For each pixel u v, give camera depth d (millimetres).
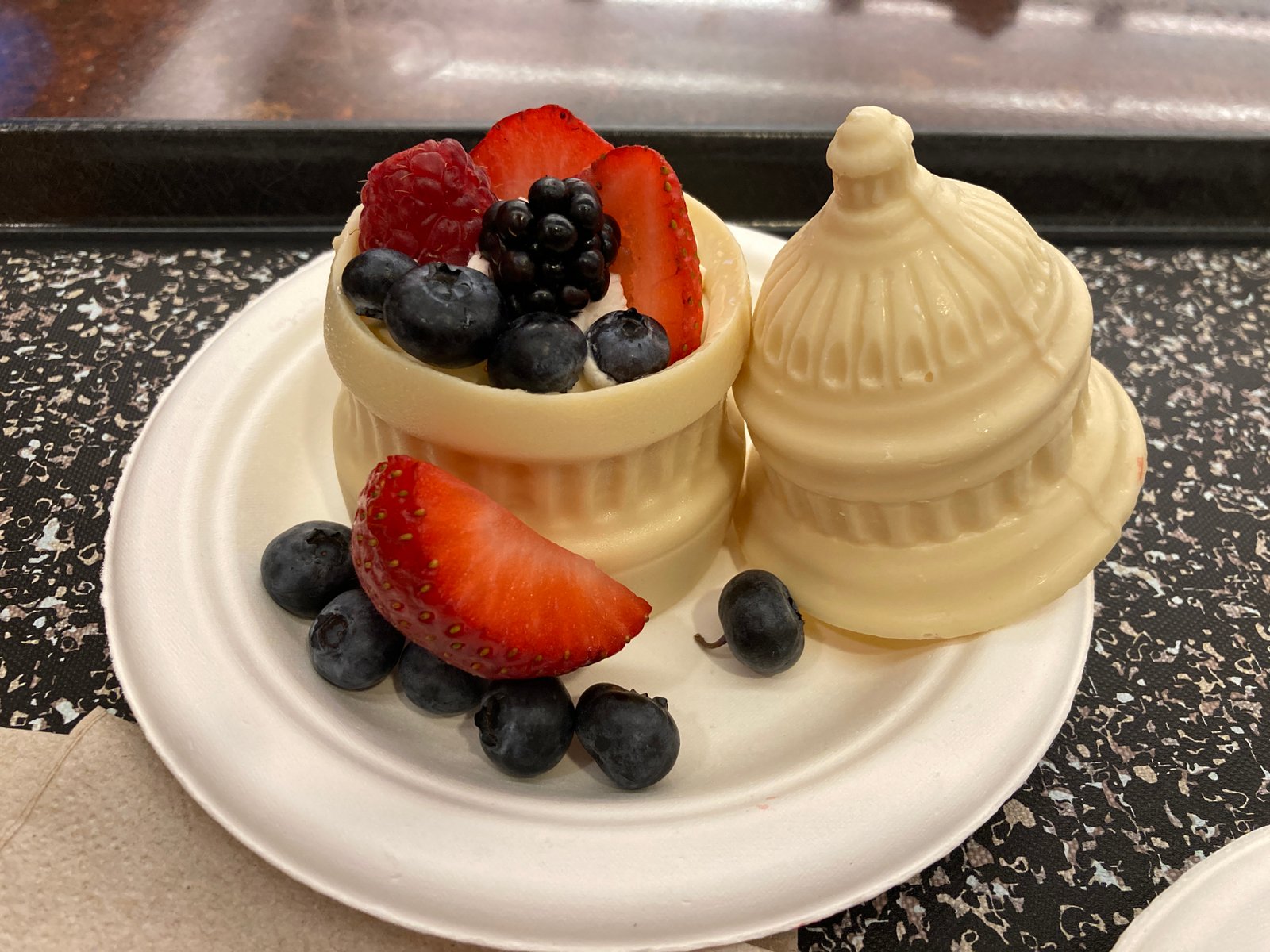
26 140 261
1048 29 346
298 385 206
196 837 153
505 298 159
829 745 160
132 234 269
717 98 308
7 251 265
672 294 165
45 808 154
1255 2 358
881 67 324
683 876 139
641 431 158
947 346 153
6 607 188
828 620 177
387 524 144
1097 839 166
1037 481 169
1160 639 193
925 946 154
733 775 161
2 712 173
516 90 306
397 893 137
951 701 159
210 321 248
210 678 153
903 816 146
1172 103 311
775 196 286
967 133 279
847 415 158
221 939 145
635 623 162
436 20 334
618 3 346
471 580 147
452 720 169
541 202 154
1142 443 184
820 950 153
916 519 166
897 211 153
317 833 140
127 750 161
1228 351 251
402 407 157
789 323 162
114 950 143
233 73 304
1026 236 165
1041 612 170
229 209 274
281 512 192
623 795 156
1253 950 142
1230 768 175
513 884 137
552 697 157
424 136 267
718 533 188
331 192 274
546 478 162
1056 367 156
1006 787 152
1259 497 217
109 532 176
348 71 308
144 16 328
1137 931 143
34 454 214
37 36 315
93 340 241
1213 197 284
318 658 163
